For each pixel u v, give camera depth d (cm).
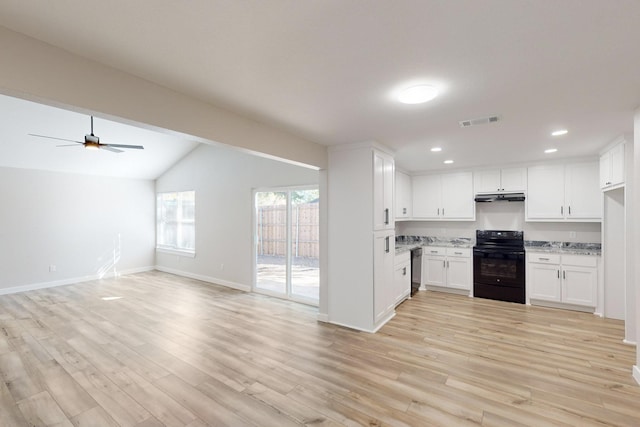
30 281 565
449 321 397
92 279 650
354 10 128
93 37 151
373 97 224
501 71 183
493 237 542
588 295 425
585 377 258
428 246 559
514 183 495
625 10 126
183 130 218
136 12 130
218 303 482
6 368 273
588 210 442
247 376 261
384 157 391
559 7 125
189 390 240
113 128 484
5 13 131
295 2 123
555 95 219
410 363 284
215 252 624
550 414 211
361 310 370
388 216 403
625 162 325
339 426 200
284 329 371
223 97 225
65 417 208
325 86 206
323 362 286
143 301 491
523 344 325
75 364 281
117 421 204
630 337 326
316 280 487
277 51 162
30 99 156
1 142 466
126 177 710
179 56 168
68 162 575
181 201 707
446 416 209
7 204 541
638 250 248
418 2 122
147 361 287
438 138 344
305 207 496
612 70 181
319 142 369
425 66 178
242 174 576
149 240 758
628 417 207
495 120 275
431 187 570
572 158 451
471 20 134
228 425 201
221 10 129
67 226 614
